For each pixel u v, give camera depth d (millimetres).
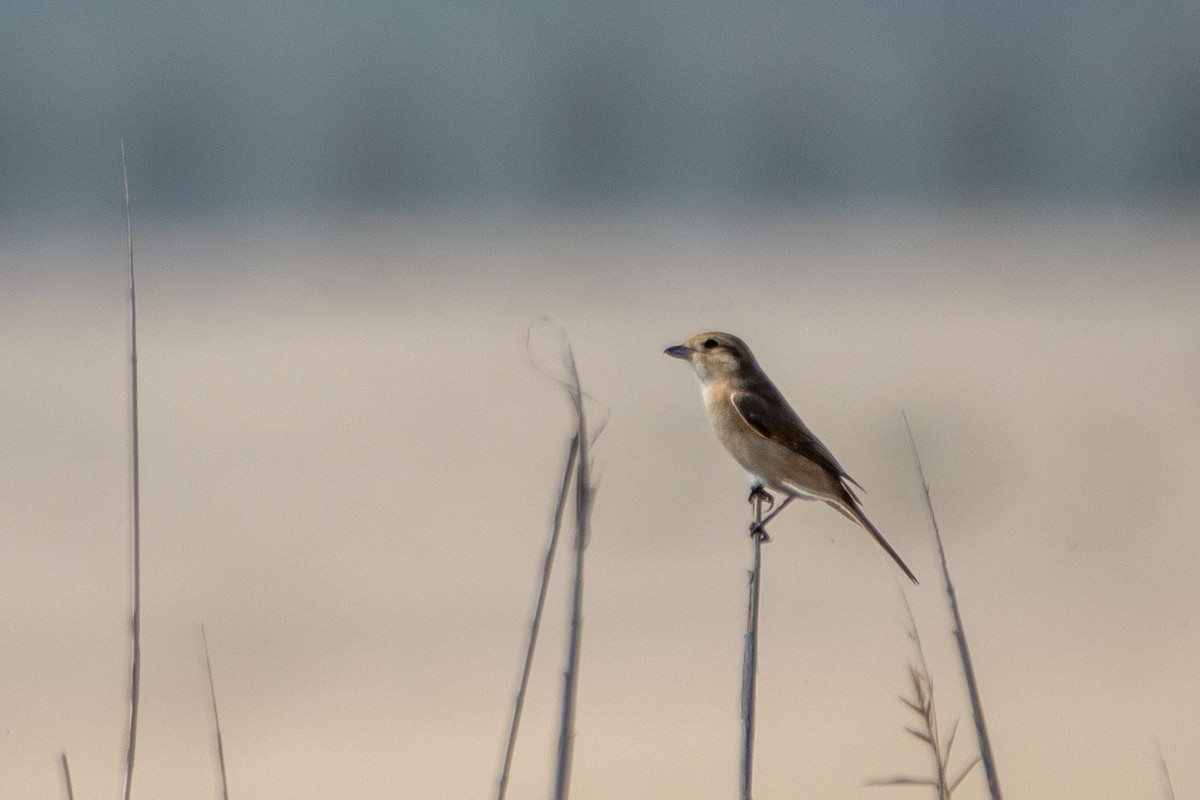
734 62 90000
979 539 15961
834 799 9008
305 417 24812
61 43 80312
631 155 80188
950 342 31594
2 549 16859
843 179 76312
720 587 14844
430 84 79938
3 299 40375
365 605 14578
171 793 9930
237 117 75062
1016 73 79062
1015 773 9477
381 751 10469
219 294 41000
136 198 71250
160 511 18812
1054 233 54969
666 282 43031
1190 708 10641
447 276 44438
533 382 27484
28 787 10062
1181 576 14227
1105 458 19578
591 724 11195
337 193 73625
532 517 18328
